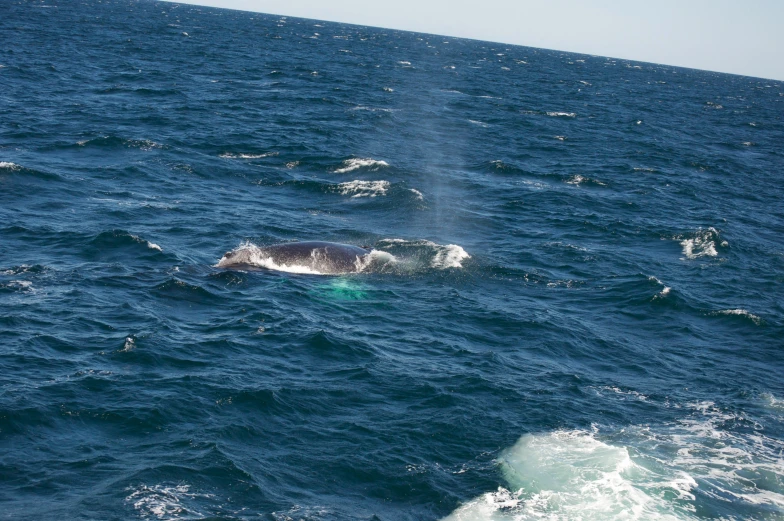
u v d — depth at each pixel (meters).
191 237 29.78
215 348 19.95
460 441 16.72
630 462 16.39
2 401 16.09
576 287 28.53
